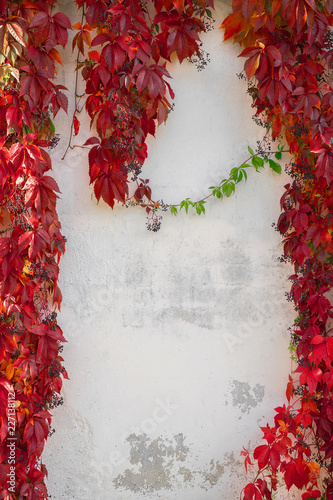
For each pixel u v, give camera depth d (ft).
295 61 7.53
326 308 7.47
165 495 7.70
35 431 6.75
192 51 7.30
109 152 7.18
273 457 7.41
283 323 7.98
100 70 6.95
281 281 7.97
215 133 7.77
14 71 6.44
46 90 6.75
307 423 7.52
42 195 6.64
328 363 7.23
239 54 7.59
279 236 7.93
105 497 7.58
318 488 7.97
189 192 7.73
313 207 7.71
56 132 7.50
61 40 6.75
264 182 7.89
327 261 7.73
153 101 7.10
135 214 7.64
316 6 7.35
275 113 7.48
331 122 7.35
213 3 7.20
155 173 7.66
